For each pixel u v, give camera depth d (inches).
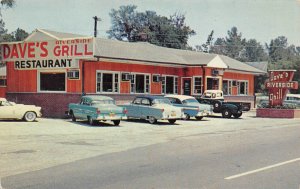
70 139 640.4
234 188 305.9
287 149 526.9
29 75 1144.8
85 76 1083.9
